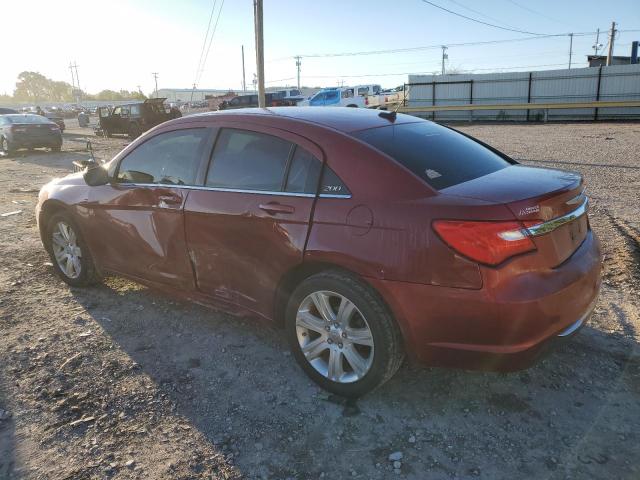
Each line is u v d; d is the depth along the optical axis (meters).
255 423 2.87
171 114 27.39
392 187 2.79
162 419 2.90
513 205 2.54
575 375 3.25
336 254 2.85
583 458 2.56
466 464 2.55
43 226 4.92
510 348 2.56
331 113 3.57
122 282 4.92
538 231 2.59
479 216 2.52
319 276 2.98
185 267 3.72
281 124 3.31
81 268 4.59
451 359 2.71
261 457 2.61
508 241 2.50
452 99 35.06
